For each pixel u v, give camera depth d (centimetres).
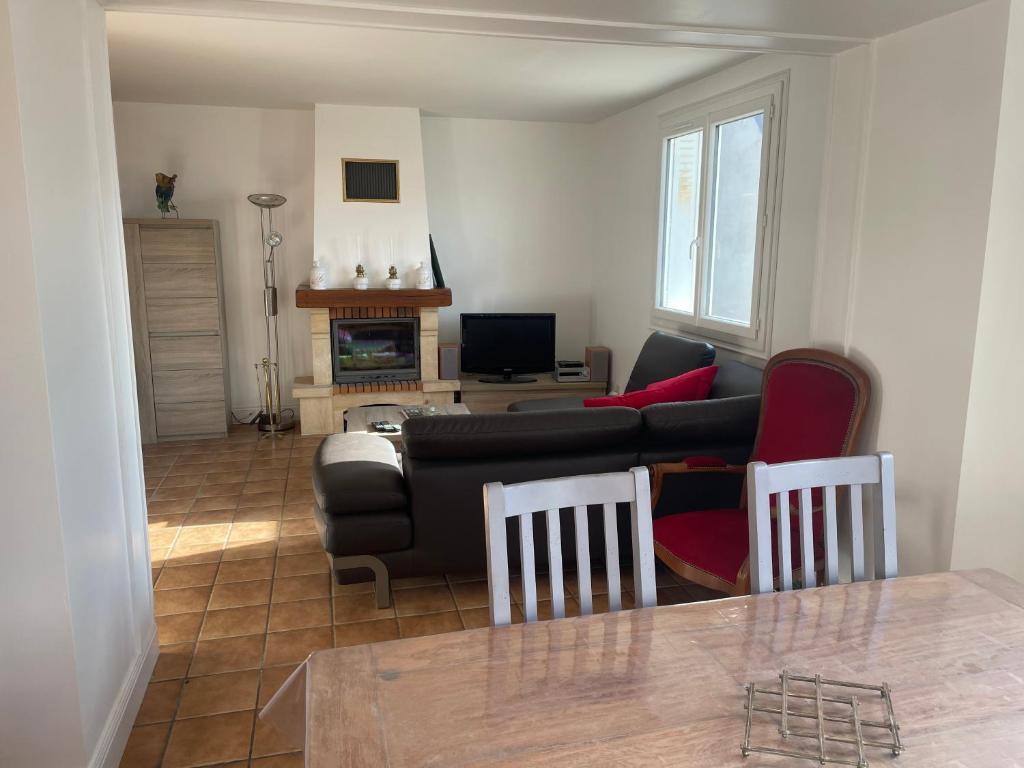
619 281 639
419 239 614
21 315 172
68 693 191
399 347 622
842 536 302
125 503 239
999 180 236
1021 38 229
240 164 607
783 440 305
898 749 115
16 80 165
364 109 593
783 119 399
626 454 319
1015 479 260
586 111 613
